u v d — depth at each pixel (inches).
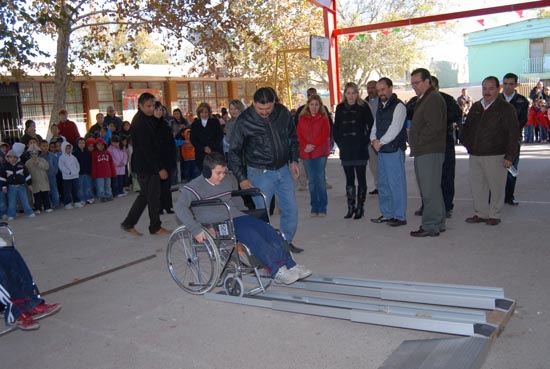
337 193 395.5
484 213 271.3
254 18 888.9
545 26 1246.3
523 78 1253.7
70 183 409.7
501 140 256.2
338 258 229.1
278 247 182.9
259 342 153.7
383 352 143.3
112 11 541.6
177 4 541.6
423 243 242.2
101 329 170.9
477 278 192.4
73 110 812.0
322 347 148.3
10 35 447.8
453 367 124.2
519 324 152.6
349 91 289.4
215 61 596.7
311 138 301.9
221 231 182.4
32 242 300.7
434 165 245.8
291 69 983.6
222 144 360.2
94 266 243.9
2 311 175.2
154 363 145.4
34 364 149.9
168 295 198.1
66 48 532.4
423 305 170.1
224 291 194.5
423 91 246.5
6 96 737.0
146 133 281.4
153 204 290.2
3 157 380.8
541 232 246.7
